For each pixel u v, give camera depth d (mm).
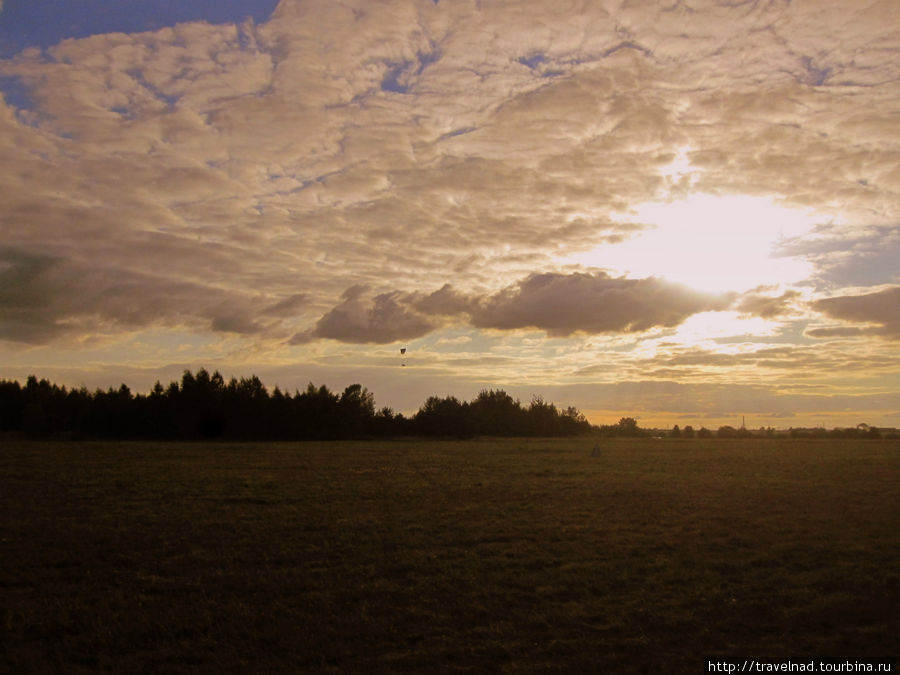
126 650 11039
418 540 19188
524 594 13781
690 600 13312
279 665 10297
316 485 33219
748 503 26406
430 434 123500
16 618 12586
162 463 47875
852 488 31500
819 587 14148
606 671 10031
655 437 146875
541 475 39219
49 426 105625
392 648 11008
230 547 18391
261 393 112938
